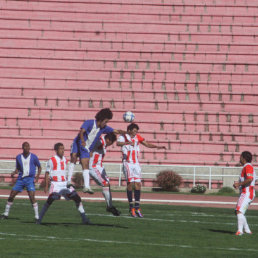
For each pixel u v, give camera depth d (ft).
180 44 394.93
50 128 341.62
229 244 111.55
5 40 391.24
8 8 405.39
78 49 388.37
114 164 307.17
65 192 135.13
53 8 410.72
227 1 414.82
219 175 300.81
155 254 97.25
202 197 258.37
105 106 358.64
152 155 334.03
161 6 413.59
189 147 337.11
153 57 388.37
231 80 376.48
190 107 359.46
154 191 296.51
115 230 127.75
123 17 409.28
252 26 404.77
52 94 365.20
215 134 341.00
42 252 96.22
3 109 351.05
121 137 166.20
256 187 304.91
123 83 371.97
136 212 163.02
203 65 383.86
